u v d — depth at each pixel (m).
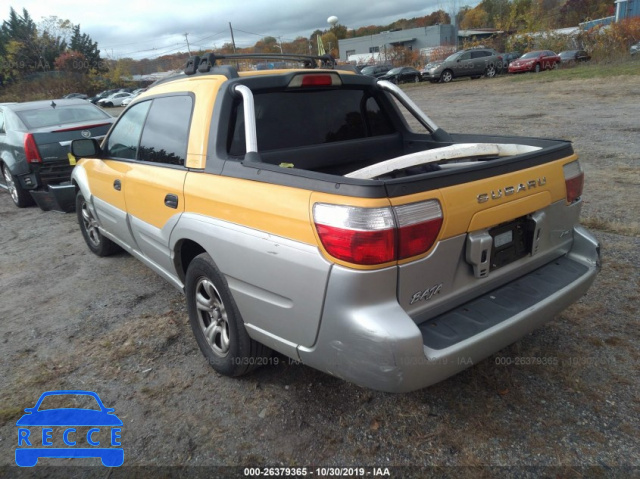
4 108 7.73
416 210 2.03
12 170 7.16
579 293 2.69
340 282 2.03
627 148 8.34
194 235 2.83
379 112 3.76
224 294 2.73
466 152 2.79
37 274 4.98
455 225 2.16
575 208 2.84
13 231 6.61
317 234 2.09
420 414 2.62
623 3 38.09
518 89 20.44
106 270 4.95
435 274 2.18
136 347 3.45
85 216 5.24
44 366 3.28
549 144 2.95
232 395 2.88
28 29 60.50
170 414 2.75
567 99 15.88
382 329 1.97
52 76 53.97
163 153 3.35
